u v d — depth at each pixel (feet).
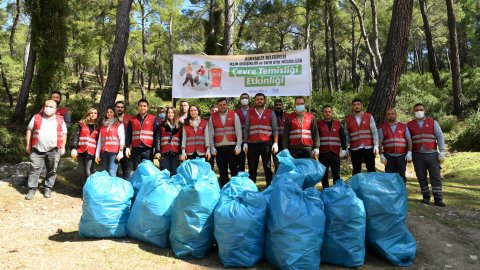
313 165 15.33
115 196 15.92
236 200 13.71
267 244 13.35
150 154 23.35
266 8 77.41
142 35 97.66
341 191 13.94
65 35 51.37
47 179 23.45
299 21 96.22
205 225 13.97
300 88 26.50
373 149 21.76
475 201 23.95
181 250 14.03
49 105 23.04
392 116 22.47
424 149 22.66
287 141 20.98
